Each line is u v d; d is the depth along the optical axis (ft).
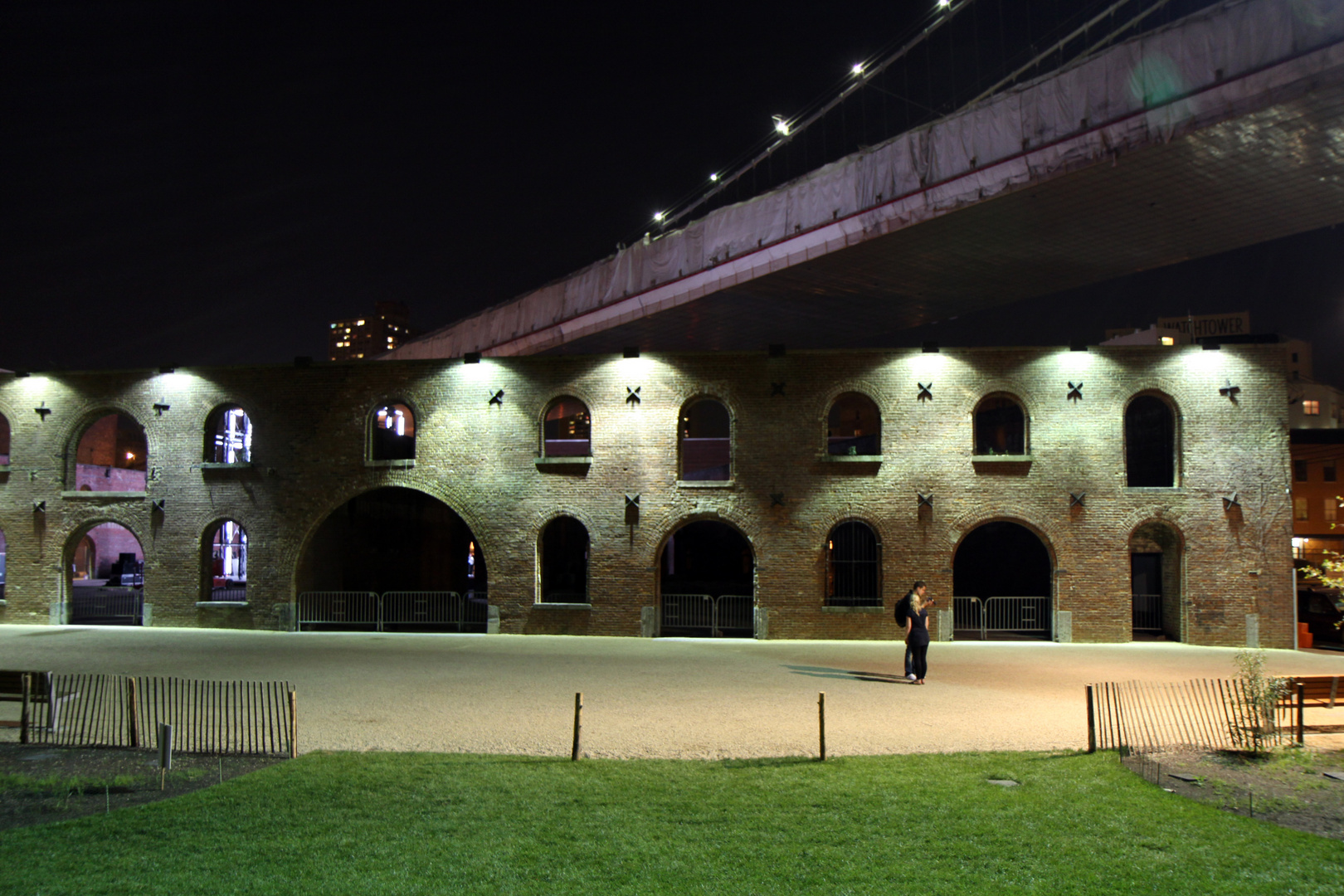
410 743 40.01
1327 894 23.35
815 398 83.35
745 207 158.51
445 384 88.58
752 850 26.07
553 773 34.27
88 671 60.39
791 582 81.82
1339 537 158.81
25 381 95.55
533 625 84.94
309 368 90.43
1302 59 88.33
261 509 89.66
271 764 35.76
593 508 85.30
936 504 81.25
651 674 60.08
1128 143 104.58
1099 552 79.77
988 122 120.78
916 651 57.47
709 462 120.57
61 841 26.68
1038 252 145.18
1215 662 68.08
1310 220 129.90
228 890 22.84
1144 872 24.66
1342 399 243.19
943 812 29.58
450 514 119.44
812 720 45.03
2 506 94.48
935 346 82.48
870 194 136.67
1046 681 58.08
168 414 92.43
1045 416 81.25
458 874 24.06
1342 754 38.73
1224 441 79.87
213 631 87.10
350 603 91.76
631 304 177.37
